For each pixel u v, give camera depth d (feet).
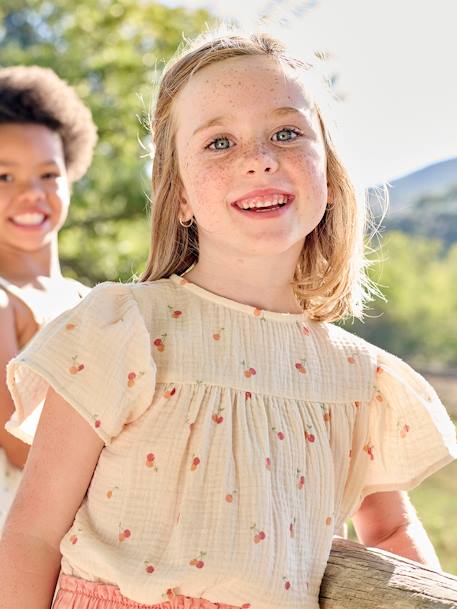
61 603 5.59
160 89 6.35
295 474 5.73
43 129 9.79
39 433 5.76
